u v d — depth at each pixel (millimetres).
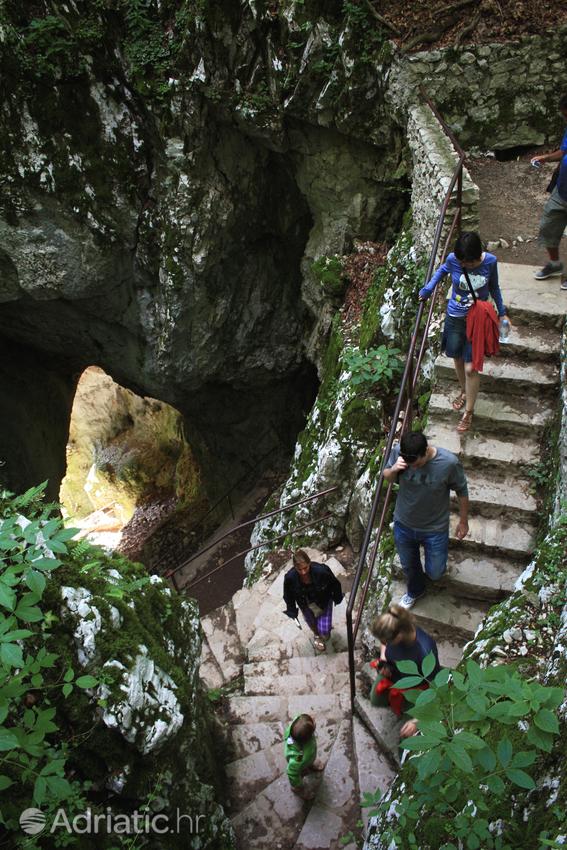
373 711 5633
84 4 9250
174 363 12656
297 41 8594
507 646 4504
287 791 5320
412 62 8062
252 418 14766
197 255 10844
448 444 5883
